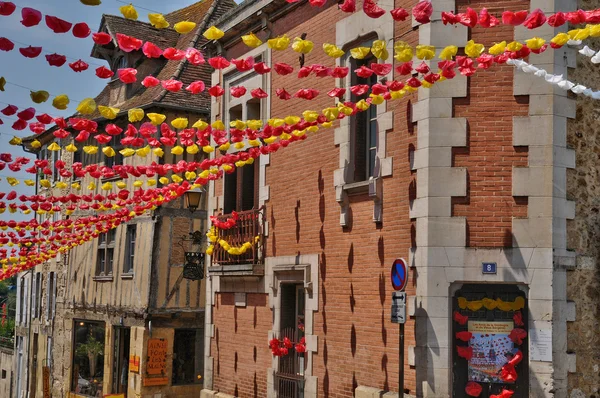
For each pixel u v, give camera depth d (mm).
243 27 15680
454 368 10172
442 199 10328
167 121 21250
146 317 20641
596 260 10367
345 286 12203
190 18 24797
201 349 21359
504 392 9867
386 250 11266
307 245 13297
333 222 12609
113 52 24328
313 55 13438
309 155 13375
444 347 10133
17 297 34500
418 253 10477
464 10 10469
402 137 11039
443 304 10195
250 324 14922
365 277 11734
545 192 10102
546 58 10234
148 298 20672
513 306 10109
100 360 23484
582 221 10344
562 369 9969
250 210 14977
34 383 30312
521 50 7680
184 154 21453
